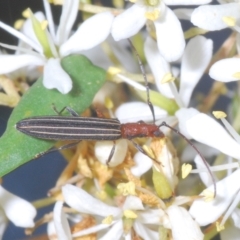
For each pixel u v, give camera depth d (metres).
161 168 0.09
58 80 0.09
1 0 0.12
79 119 0.09
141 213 0.09
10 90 0.09
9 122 0.09
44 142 0.09
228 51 0.10
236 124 0.10
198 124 0.09
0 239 0.09
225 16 0.09
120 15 0.09
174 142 0.10
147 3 0.09
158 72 0.10
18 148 0.09
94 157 0.09
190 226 0.09
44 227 0.10
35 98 0.09
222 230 0.09
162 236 0.09
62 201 0.09
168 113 0.10
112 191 0.09
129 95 0.10
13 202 0.09
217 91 0.10
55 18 0.11
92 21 0.09
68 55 0.09
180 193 0.10
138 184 0.09
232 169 0.10
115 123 0.09
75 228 0.09
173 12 0.09
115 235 0.09
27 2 0.12
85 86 0.09
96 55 0.10
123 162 0.09
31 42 0.09
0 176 0.09
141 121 0.09
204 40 0.09
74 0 0.09
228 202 0.09
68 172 0.09
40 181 0.12
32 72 0.10
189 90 0.10
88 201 0.09
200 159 0.09
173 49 0.09
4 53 0.10
